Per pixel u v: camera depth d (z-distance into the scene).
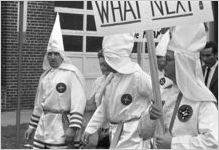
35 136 6.42
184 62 3.82
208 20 3.75
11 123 12.09
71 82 6.27
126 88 5.26
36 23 14.46
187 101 3.85
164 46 5.42
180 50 3.83
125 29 4.01
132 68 5.27
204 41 3.87
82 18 15.78
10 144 9.38
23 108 14.37
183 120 3.84
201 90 3.78
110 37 5.33
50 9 14.73
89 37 15.95
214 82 6.99
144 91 5.23
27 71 14.41
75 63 15.73
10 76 14.19
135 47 12.76
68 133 6.18
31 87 14.51
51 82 6.33
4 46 14.11
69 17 15.51
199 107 3.79
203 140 3.69
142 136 4.71
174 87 3.99
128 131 5.25
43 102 6.37
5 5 13.98
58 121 6.27
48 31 14.72
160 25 3.88
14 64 14.23
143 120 4.60
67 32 15.50
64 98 6.27
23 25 7.83
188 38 3.84
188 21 3.79
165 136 3.84
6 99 14.09
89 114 10.68
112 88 5.34
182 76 3.81
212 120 3.72
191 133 3.81
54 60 6.36
